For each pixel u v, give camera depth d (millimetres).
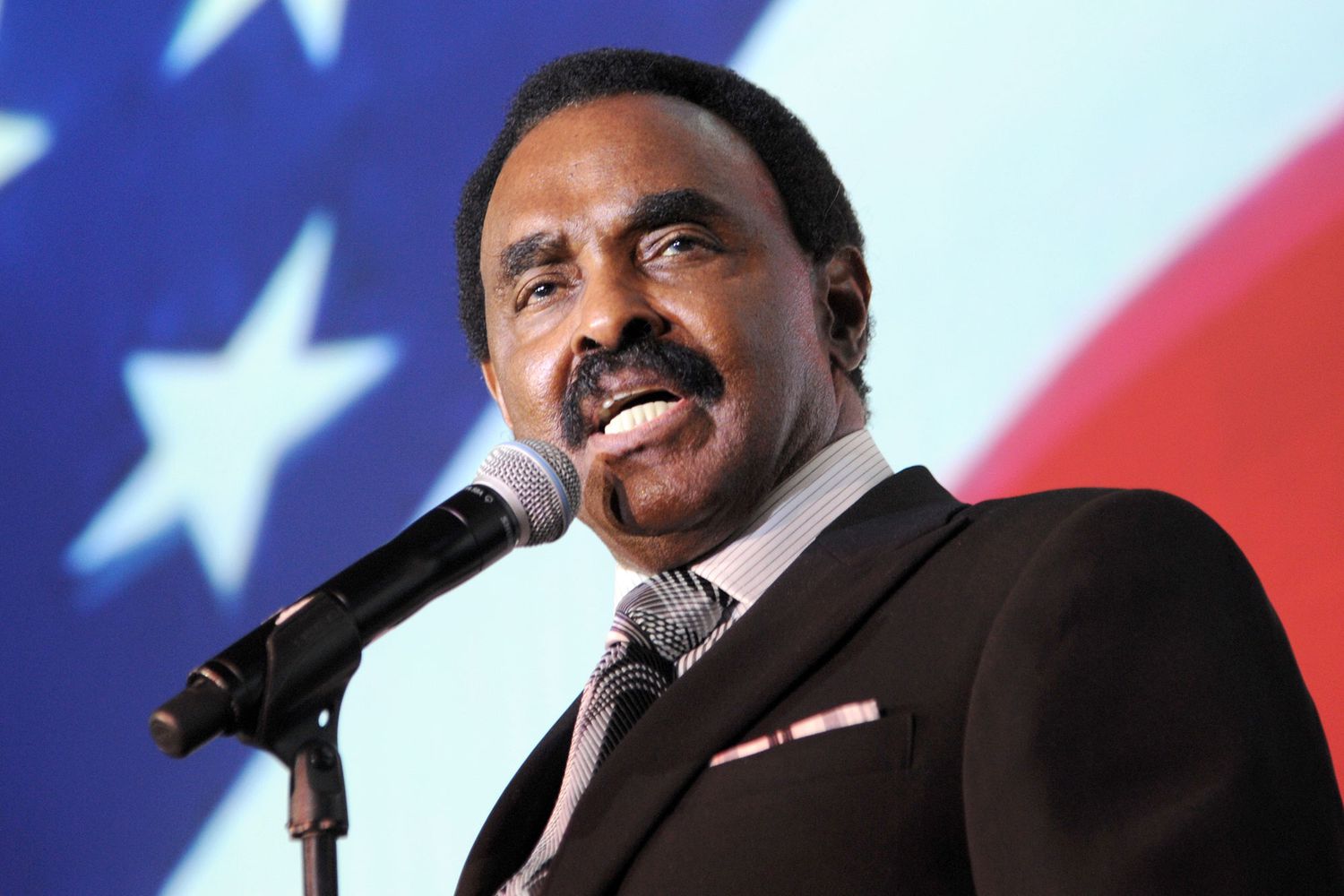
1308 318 6859
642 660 5008
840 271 6004
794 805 4109
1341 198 6879
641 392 5172
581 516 5445
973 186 7785
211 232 10195
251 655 3857
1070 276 7449
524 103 6238
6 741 9969
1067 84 7621
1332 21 7020
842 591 4602
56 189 10703
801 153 6105
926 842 3955
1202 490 6965
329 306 9703
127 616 9875
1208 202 7176
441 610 8781
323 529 9406
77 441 10289
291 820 3805
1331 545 6664
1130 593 3867
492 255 5719
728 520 5230
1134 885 3324
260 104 10203
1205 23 7316
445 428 9156
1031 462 7371
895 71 8133
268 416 9750
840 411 5770
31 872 9688
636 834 4270
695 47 8805
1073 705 3693
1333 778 3738
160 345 10195
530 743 8375
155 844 9438
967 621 4246
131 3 10734
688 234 5367
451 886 8438
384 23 9891
